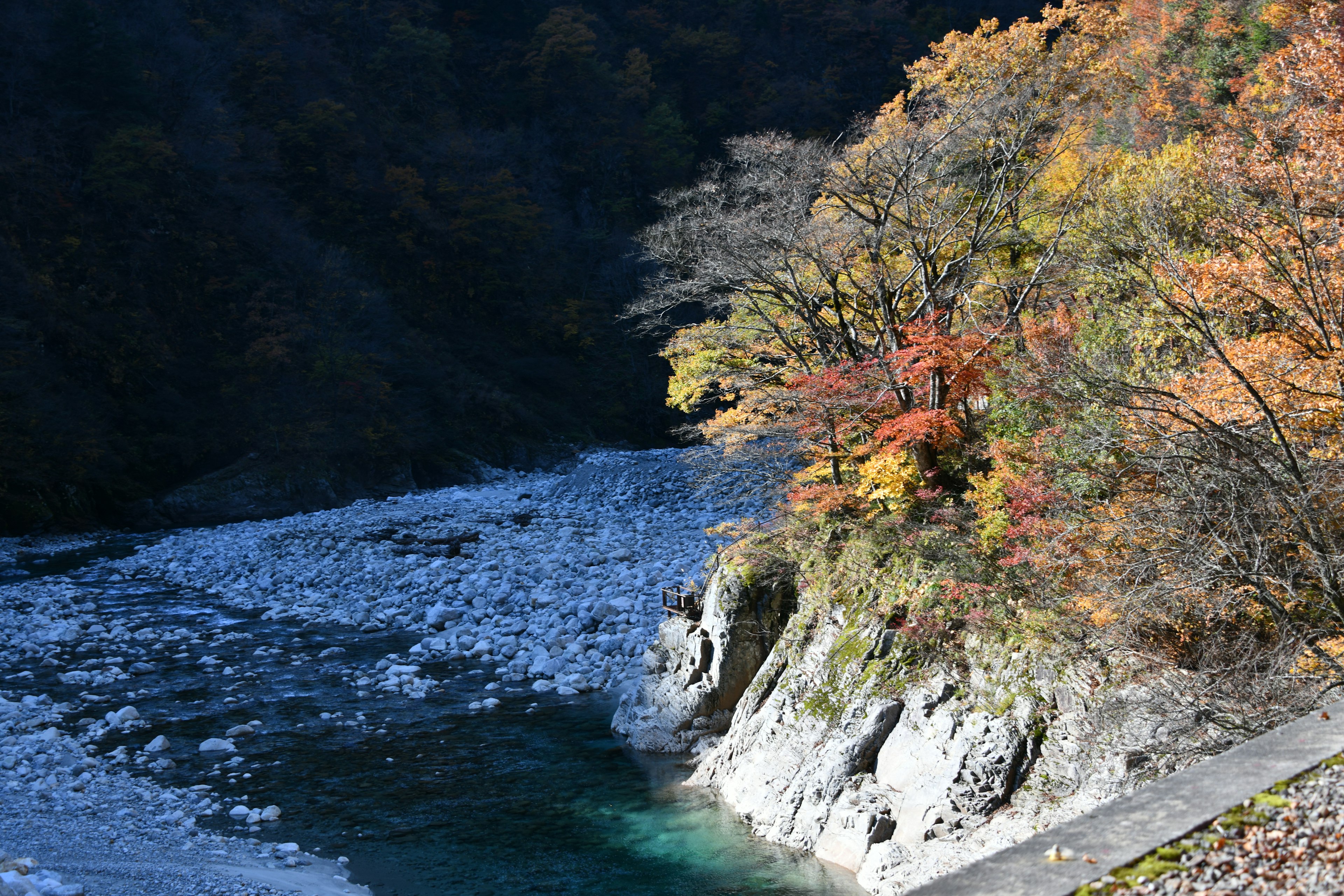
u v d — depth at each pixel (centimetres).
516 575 2700
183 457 5256
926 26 10056
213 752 1525
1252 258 1025
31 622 2438
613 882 1104
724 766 1387
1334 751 432
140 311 5634
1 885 873
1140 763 934
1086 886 339
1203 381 1009
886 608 1306
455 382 6862
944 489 1521
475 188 7706
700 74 9762
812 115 9156
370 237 7244
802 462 1778
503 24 9412
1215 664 909
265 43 7519
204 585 3008
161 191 6088
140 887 991
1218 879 341
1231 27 2762
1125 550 1020
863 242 1867
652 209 8806
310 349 6006
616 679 1872
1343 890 329
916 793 1105
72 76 6003
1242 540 884
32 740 1541
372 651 2169
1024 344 1531
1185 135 2666
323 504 5350
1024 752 1049
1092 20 2130
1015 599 1170
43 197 5522
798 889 1067
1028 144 2128
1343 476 882
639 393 7862
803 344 1961
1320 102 1077
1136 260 1271
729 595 1530
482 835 1231
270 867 1112
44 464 4416
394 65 8412
